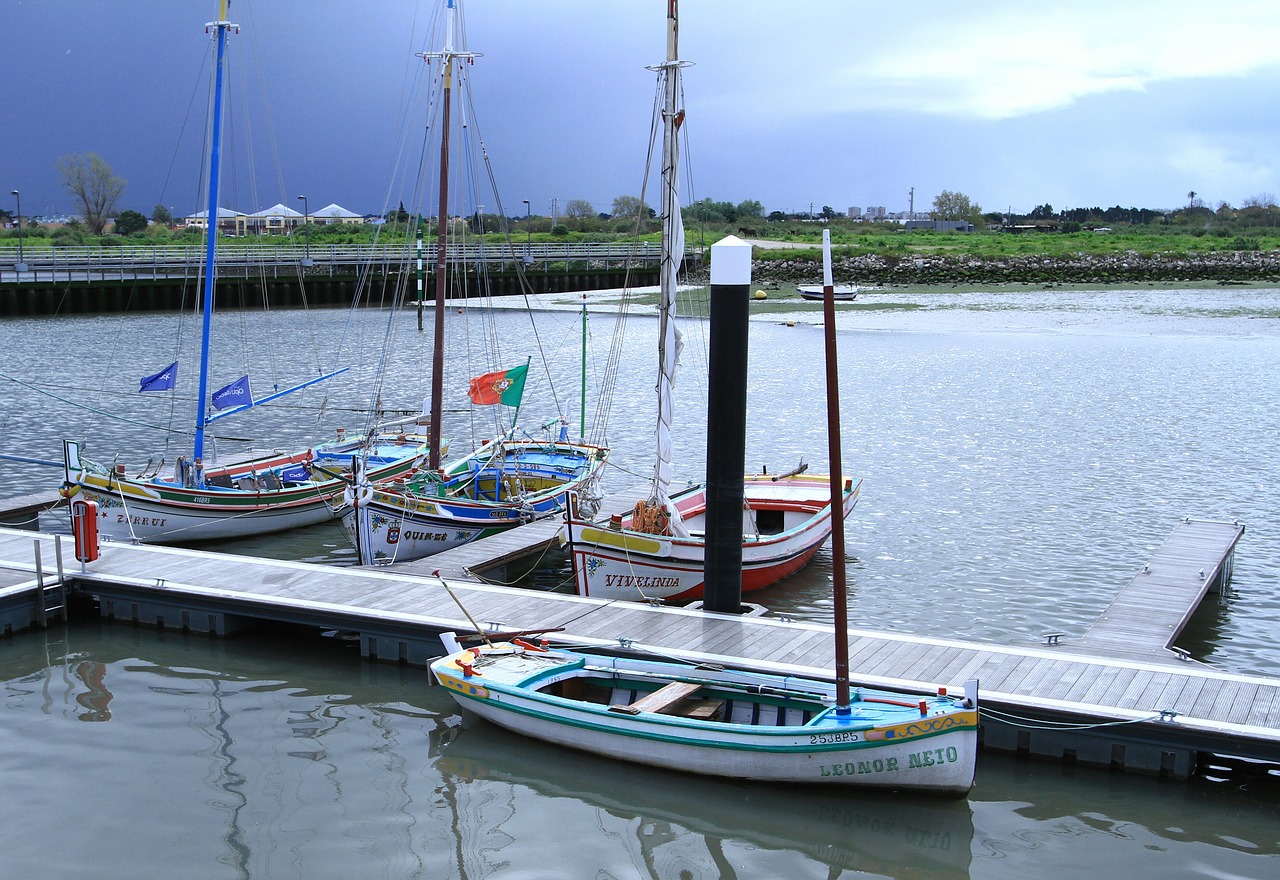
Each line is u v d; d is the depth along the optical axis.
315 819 12.88
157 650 18.36
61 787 13.53
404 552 22.92
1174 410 42.69
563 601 18.44
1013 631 19.81
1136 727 13.43
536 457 28.92
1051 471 32.69
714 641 16.44
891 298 96.50
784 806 13.25
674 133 19.25
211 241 25.44
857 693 13.91
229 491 25.30
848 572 23.52
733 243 17.03
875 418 41.44
